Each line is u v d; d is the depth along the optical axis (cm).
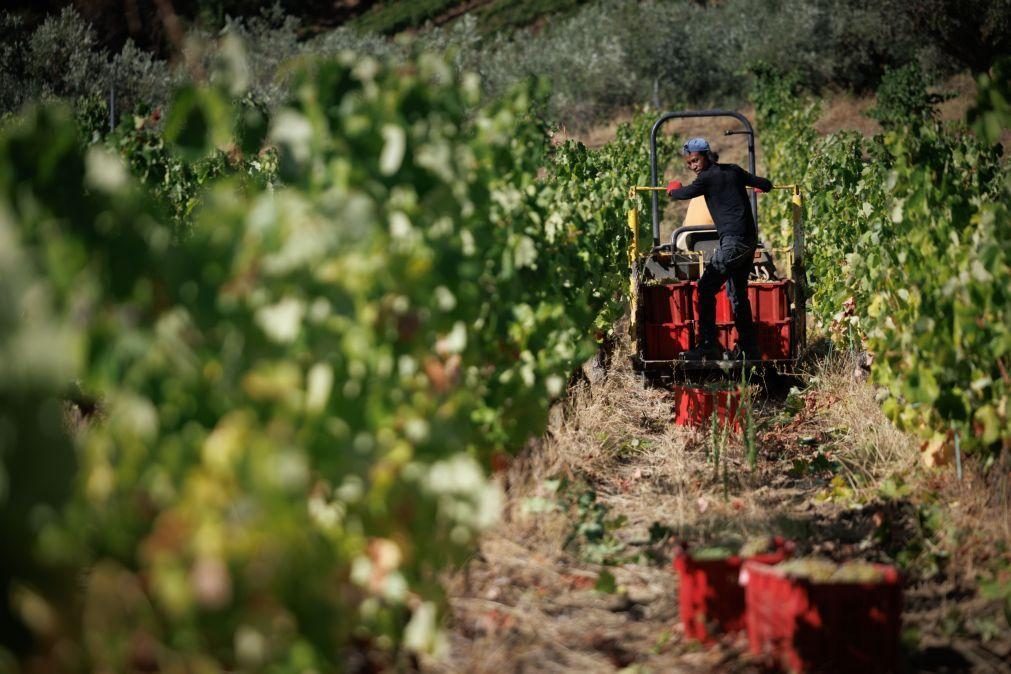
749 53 9800
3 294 726
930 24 8606
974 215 1755
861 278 2403
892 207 2161
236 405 843
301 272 874
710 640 1266
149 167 2312
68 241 842
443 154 1223
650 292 2619
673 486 1911
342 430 916
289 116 1139
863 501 1772
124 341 813
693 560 1276
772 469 2002
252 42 10550
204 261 848
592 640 1272
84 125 3042
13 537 696
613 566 1519
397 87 1247
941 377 1609
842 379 2514
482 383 1455
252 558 793
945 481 1739
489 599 1374
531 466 1845
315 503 974
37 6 11381
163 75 8888
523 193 1844
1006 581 1385
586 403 2345
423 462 1011
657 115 6300
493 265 1527
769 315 2623
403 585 995
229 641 841
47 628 718
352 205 888
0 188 879
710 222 3102
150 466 805
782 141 6000
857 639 1146
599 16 11125
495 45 12388
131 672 828
